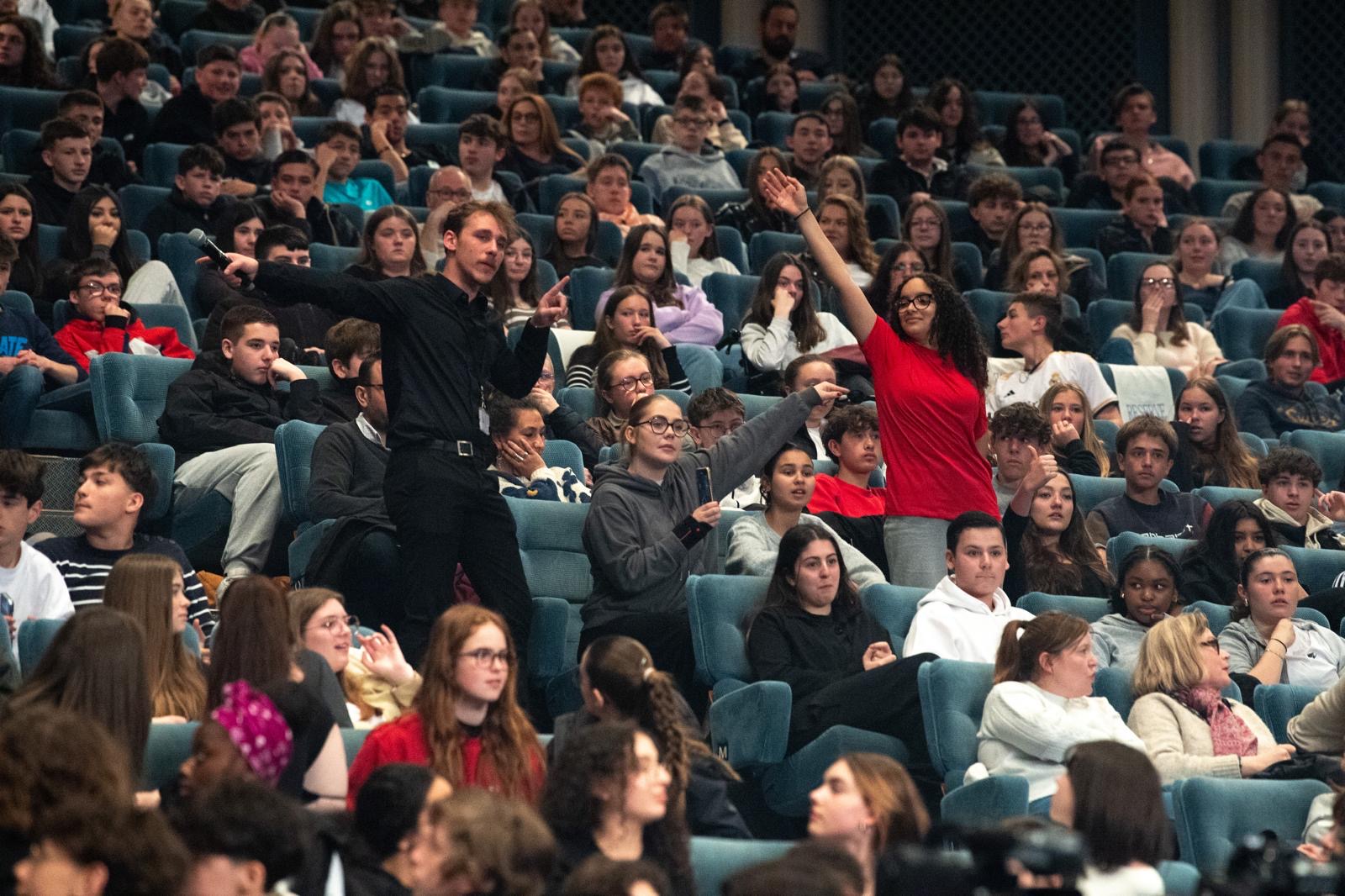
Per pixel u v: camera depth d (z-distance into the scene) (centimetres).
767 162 1861
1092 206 2156
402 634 938
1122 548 1192
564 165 1970
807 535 999
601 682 770
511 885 563
